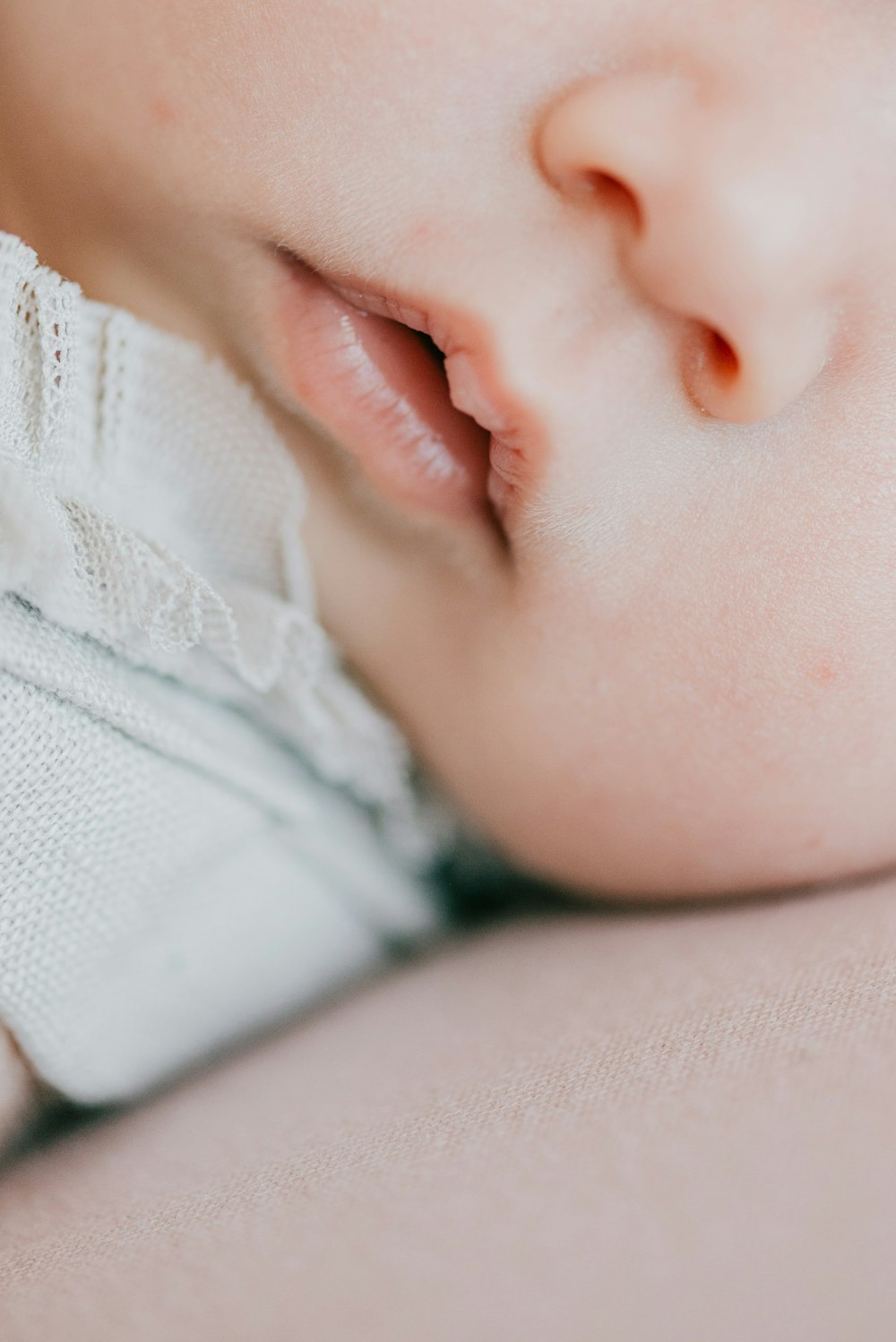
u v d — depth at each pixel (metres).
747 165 0.18
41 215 0.21
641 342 0.19
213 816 0.20
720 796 0.21
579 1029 0.19
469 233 0.19
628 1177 0.17
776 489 0.19
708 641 0.20
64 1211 0.18
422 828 0.22
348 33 0.19
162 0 0.19
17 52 0.20
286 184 0.19
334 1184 0.18
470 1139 0.18
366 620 0.21
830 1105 0.17
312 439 0.20
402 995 0.20
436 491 0.20
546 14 0.18
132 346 0.20
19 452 0.19
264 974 0.21
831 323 0.19
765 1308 0.16
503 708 0.21
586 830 0.21
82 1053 0.19
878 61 0.18
